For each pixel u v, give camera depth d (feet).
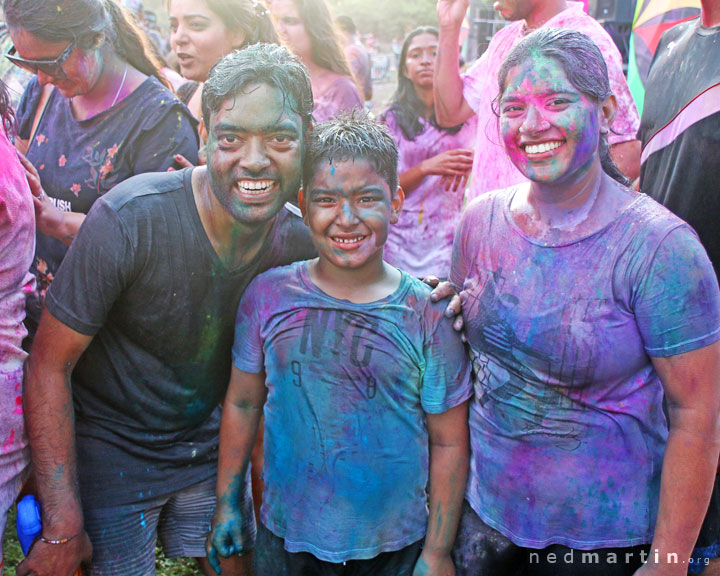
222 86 6.15
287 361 6.81
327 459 6.77
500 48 11.10
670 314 5.81
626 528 6.36
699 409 5.96
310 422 6.79
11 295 6.68
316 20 13.02
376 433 6.75
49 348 6.80
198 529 8.21
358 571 7.06
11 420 6.69
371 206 6.47
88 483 7.56
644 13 14.83
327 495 6.81
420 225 13.94
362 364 6.65
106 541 7.62
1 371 6.59
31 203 6.84
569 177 6.03
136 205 6.70
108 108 8.74
